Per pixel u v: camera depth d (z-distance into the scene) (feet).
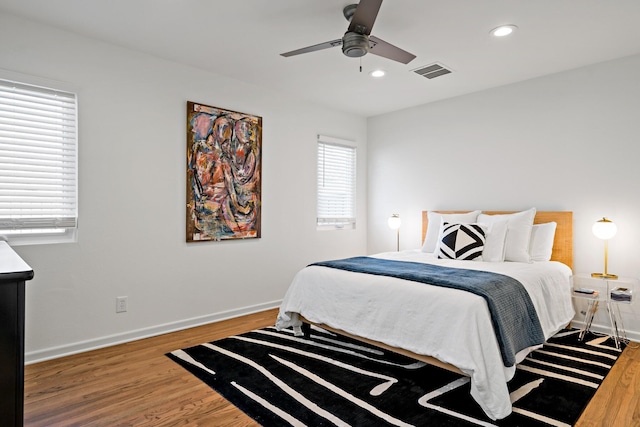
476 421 6.28
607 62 10.84
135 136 10.30
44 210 8.91
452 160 14.43
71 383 7.63
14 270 3.33
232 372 8.16
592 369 8.28
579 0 7.66
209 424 6.18
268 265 13.57
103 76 9.73
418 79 12.40
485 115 13.48
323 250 15.58
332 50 10.18
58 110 9.09
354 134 16.93
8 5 7.99
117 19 8.59
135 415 6.44
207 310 11.87
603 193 10.94
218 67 11.44
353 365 8.56
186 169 11.30
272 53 10.42
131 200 10.25
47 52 8.87
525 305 7.89
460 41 9.57
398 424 6.19
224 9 8.11
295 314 10.50
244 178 12.73
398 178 16.29
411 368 8.41
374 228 17.25
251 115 12.91
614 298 9.74
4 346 3.19
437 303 7.38
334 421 6.27
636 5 7.85
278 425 6.15
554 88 11.85
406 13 8.16
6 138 8.43
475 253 11.13
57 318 9.07
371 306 8.43
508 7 7.93
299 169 14.57
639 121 10.33
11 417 3.22
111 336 9.90
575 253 11.47
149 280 10.60
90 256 9.56
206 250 11.86
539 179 12.21
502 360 6.73
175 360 8.82
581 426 6.09
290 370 8.27
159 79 10.73
